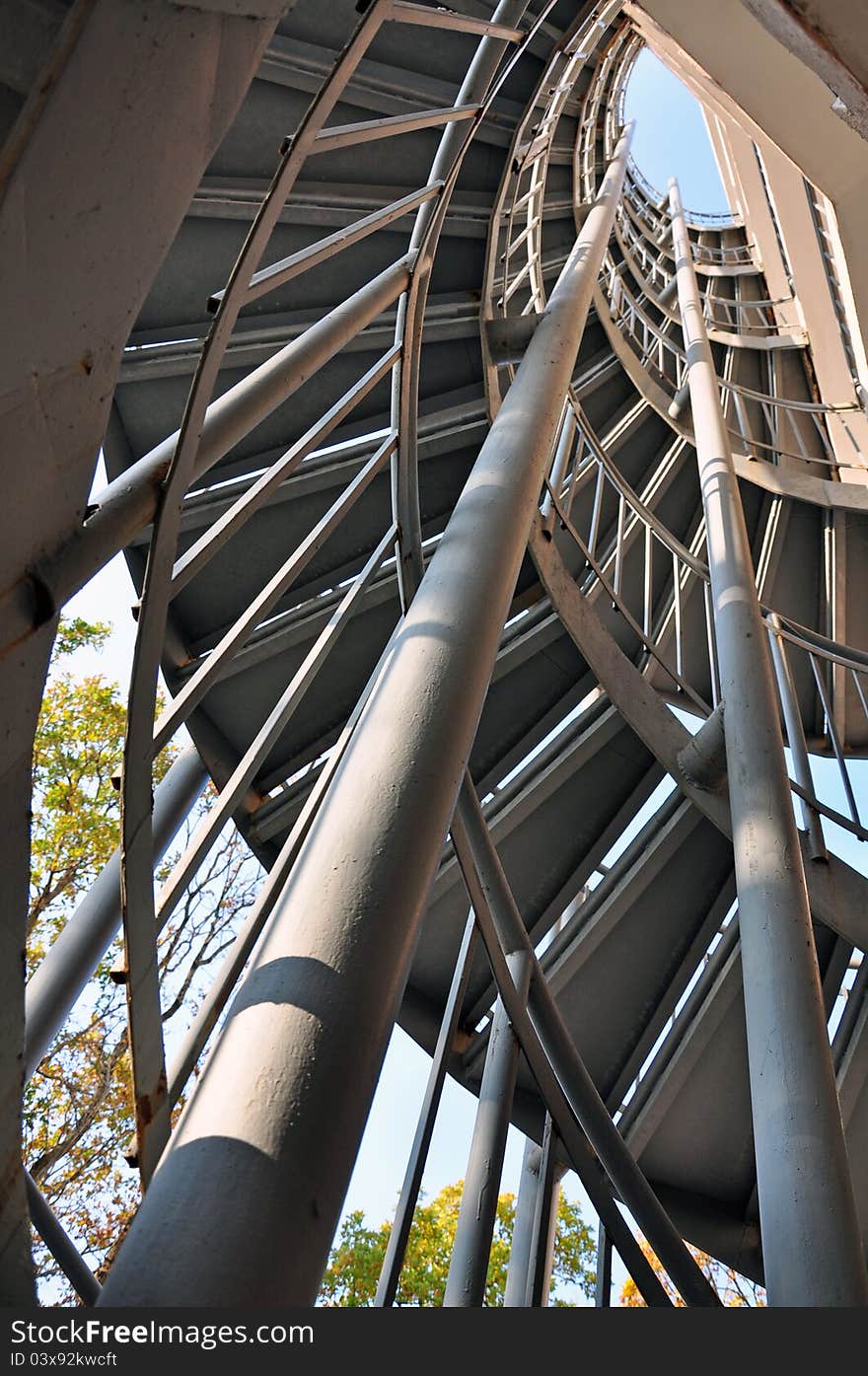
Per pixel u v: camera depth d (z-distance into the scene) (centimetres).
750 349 1523
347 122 747
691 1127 827
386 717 290
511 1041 612
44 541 215
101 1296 175
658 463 1266
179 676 729
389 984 229
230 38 197
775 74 867
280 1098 200
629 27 1173
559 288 682
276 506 759
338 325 436
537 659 844
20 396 182
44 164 164
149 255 203
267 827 737
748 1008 489
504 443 461
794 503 1288
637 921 832
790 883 526
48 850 1059
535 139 859
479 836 644
